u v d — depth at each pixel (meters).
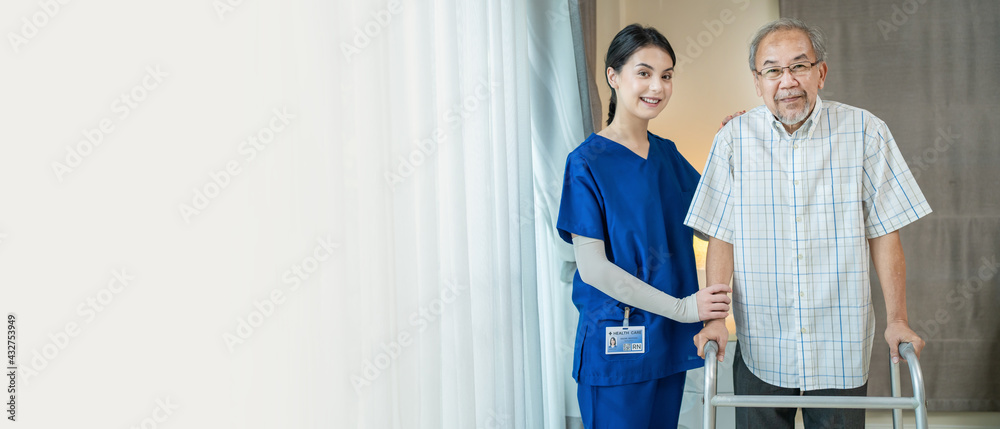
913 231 2.87
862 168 1.52
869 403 1.32
